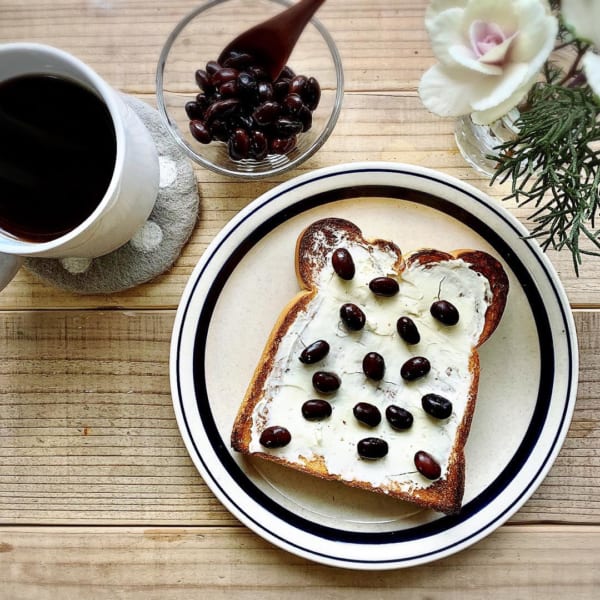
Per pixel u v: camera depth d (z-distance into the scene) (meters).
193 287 0.49
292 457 0.48
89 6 0.53
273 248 0.51
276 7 0.52
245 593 0.51
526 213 0.52
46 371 0.52
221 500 0.49
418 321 0.49
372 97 0.52
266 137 0.49
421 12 0.53
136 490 0.51
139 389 0.52
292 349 0.48
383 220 0.51
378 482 0.48
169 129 0.50
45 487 0.52
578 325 0.51
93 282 0.51
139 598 0.51
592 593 0.50
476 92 0.41
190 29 0.52
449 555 0.49
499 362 0.50
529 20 0.39
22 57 0.42
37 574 0.51
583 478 0.51
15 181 0.45
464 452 0.50
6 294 0.52
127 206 0.45
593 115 0.41
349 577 0.51
